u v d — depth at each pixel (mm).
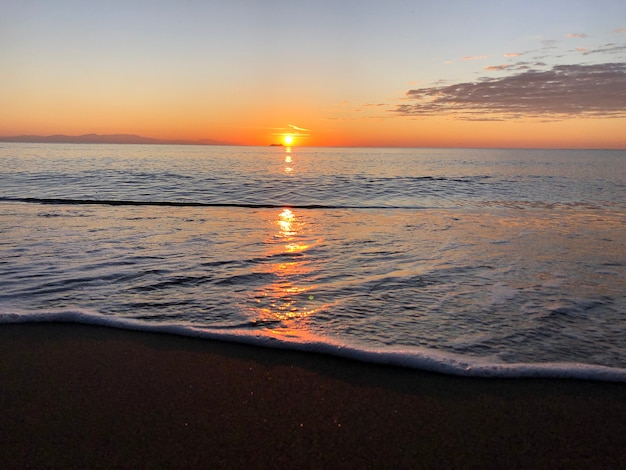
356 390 3008
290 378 3160
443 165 47594
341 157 78125
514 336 4066
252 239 8586
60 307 4668
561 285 5660
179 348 3641
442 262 6812
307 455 2324
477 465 2271
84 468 2201
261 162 49125
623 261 6910
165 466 2223
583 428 2605
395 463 2275
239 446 2385
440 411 2766
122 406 2756
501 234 9289
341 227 10219
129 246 7754
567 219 11719
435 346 3812
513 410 2787
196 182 21578
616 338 4051
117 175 24516
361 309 4738
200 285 5559
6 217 10961
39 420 2594
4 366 3268
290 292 5320
